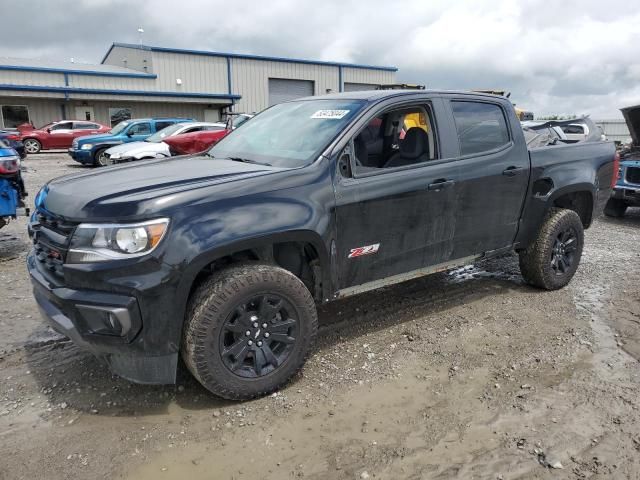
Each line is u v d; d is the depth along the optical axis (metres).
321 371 3.63
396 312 4.69
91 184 3.29
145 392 3.34
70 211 2.95
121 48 39.12
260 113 4.78
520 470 2.65
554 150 5.02
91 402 3.24
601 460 2.72
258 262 3.26
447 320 4.52
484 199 4.36
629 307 4.87
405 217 3.85
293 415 3.12
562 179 4.98
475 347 4.02
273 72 38.81
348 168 3.58
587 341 4.13
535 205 4.85
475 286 5.39
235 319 3.12
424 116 4.11
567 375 3.60
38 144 24.61
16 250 6.71
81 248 2.85
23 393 3.33
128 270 2.78
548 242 5.00
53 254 3.08
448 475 2.61
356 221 3.58
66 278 2.90
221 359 3.06
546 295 5.16
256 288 3.10
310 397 3.31
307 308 3.34
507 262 6.27
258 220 3.09
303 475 2.62
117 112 32.62
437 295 5.12
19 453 2.76
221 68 36.56
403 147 4.11
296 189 3.30
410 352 3.94
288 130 4.02
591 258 6.63
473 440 2.89
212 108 35.91
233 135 4.58
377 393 3.37
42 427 2.99
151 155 14.93
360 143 3.96
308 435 2.93
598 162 5.41
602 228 8.91
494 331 4.31
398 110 3.98
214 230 2.95
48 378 3.51
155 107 33.81
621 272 6.00
